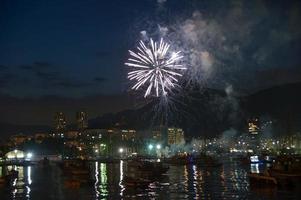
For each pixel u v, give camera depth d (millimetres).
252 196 98250
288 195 98062
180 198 98312
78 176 158250
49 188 127562
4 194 115125
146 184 122062
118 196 103812
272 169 132875
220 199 95375
